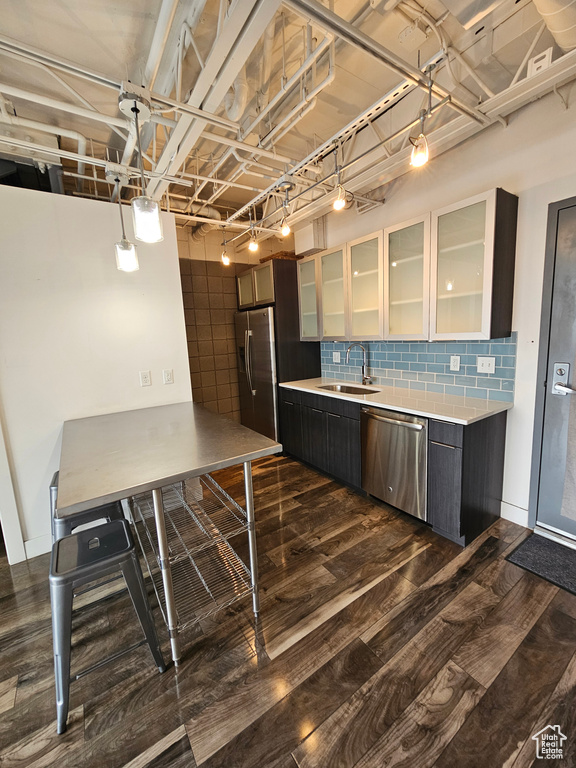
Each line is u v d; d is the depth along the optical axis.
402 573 1.90
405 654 1.43
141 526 2.46
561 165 1.90
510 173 2.11
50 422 2.22
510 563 1.95
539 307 2.09
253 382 4.12
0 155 2.38
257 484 3.15
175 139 1.76
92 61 1.78
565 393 2.03
